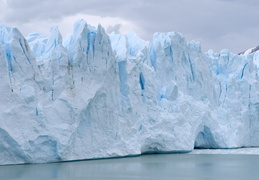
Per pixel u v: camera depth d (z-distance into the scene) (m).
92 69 45.03
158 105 56.00
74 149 42.50
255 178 35.00
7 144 37.44
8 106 37.59
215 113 62.91
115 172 36.47
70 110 41.62
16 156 38.44
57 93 41.72
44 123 39.50
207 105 60.47
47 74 41.53
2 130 36.56
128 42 57.72
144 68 53.03
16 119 37.94
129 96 49.06
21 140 37.81
